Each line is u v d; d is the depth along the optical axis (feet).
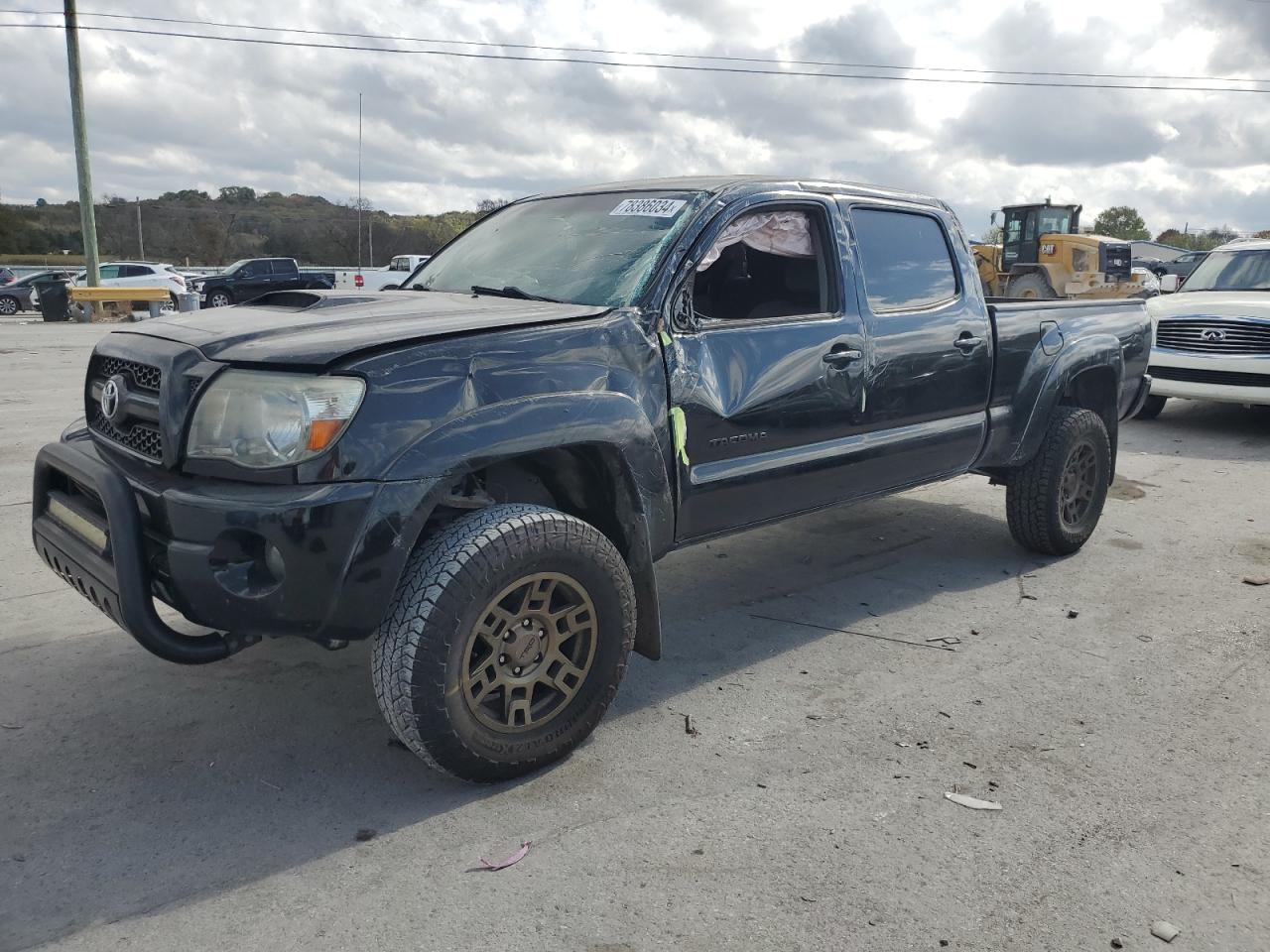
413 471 9.07
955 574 17.20
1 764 10.46
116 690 12.21
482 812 9.71
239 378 9.08
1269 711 12.05
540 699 10.41
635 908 8.27
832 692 12.48
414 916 8.16
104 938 7.87
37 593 15.44
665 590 16.30
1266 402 29.35
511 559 9.57
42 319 84.74
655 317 11.21
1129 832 9.45
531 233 13.60
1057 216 76.79
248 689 12.31
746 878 8.68
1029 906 8.34
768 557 18.08
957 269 15.65
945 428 15.16
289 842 9.19
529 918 8.14
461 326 9.77
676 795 10.04
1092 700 12.30
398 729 9.47
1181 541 19.27
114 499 9.29
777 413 12.48
